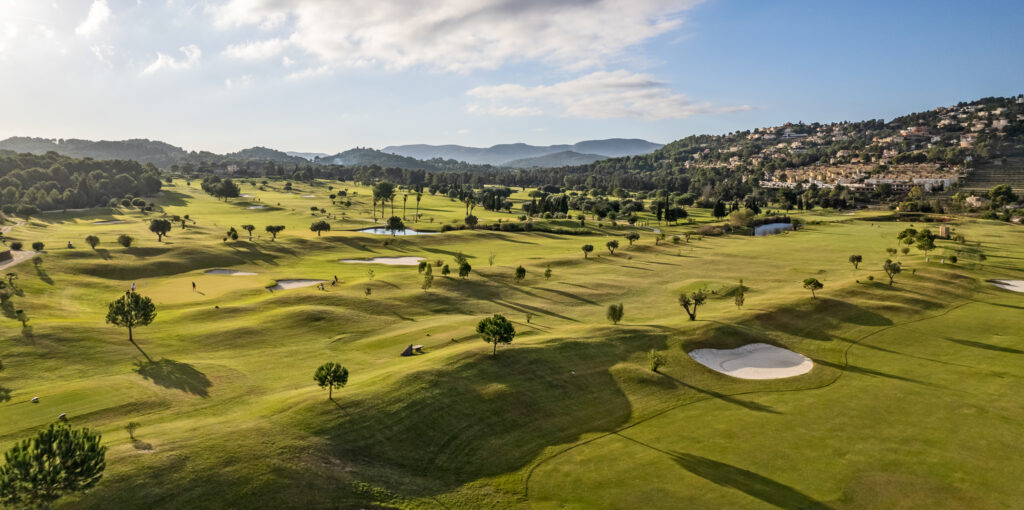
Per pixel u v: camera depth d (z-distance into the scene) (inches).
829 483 1309.1
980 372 2129.7
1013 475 1360.7
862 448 1501.0
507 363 1982.0
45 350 2003.0
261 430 1382.9
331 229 6815.9
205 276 3954.2
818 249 5423.2
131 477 1120.8
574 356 2135.8
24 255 3951.8
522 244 6023.6
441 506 1191.6
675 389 1951.3
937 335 2600.9
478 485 1298.0
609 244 5049.2
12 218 6412.4
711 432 1605.6
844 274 4015.8
